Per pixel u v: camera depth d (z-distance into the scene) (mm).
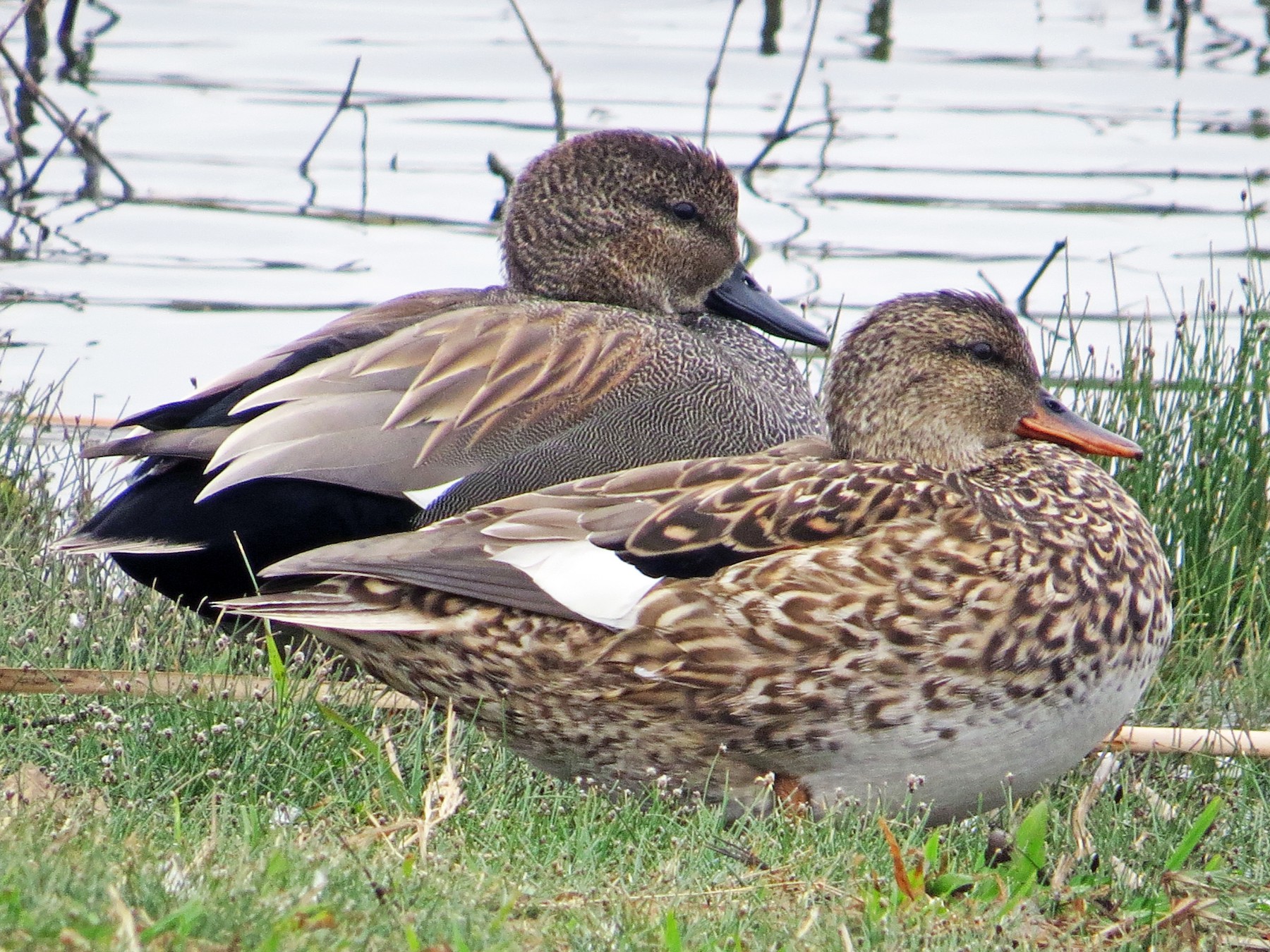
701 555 8688
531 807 8781
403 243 20906
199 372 17312
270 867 6863
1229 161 23750
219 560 10320
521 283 13617
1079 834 8711
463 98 24984
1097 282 20047
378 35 27078
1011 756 8859
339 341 11195
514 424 10938
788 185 22609
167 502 10320
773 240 20953
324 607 8922
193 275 19797
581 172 13445
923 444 10297
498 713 9109
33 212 21109
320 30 27188
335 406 10508
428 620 8883
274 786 8812
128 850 6910
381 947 6262
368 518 10414
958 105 25422
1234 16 28703
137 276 19562
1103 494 9445
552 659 8766
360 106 24609
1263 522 12727
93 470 14391
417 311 12039
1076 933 7680
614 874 7770
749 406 11898
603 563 8742
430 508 10500
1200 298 14984
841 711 8602
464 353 11078
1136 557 9227
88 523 10477
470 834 8289
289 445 10211
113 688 9273
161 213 21391
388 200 22031
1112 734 9719
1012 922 7387
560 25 27547
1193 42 27812
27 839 6797
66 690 9258
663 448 11414
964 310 10297
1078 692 8883
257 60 26016
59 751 8789
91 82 25031
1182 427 13047
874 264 20500
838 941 7031
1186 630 12094
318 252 20531
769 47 26969
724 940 6957
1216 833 9195
